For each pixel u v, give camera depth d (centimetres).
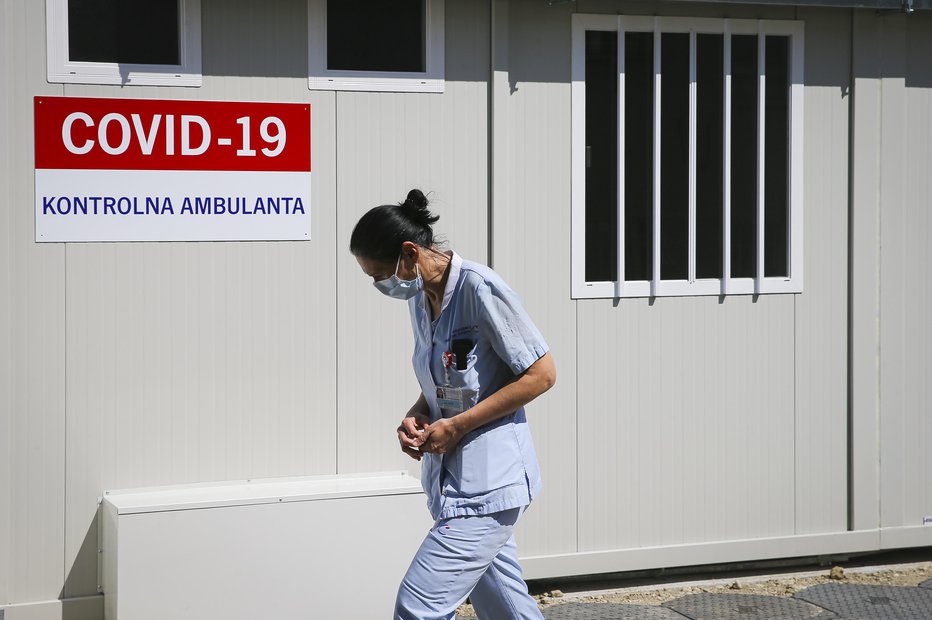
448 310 367
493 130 555
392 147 543
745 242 605
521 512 371
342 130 535
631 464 585
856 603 564
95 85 498
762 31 598
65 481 500
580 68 570
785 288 607
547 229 567
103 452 504
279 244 527
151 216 507
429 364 374
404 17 544
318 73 530
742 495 605
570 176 570
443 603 356
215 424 520
